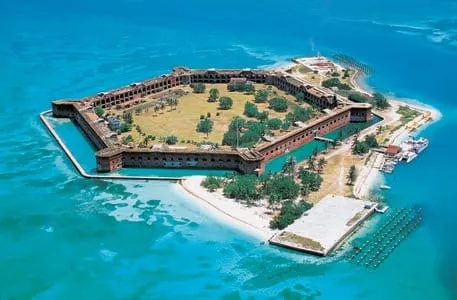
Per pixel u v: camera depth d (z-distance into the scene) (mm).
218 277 184375
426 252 194000
